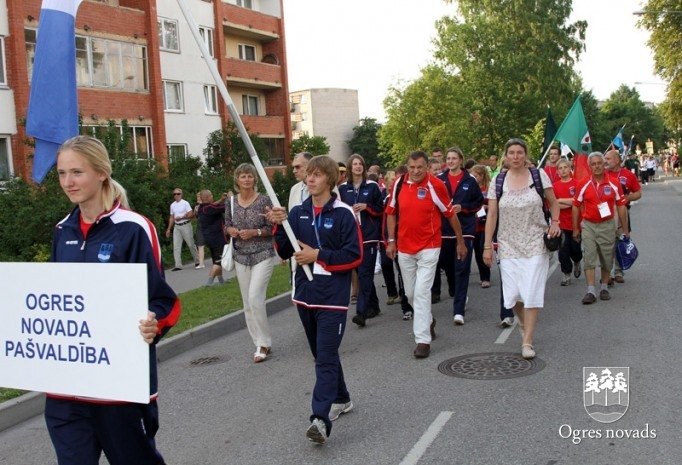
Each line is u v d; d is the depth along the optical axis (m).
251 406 5.80
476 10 49.88
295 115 87.12
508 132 47.97
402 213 6.92
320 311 4.79
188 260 18.98
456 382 5.91
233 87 35.81
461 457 4.33
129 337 2.98
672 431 4.51
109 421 3.10
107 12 25.44
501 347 7.01
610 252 8.95
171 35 29.64
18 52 21.02
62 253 3.19
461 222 8.60
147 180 19.92
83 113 24.20
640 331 7.23
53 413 3.16
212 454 4.77
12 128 21.03
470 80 48.84
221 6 33.00
